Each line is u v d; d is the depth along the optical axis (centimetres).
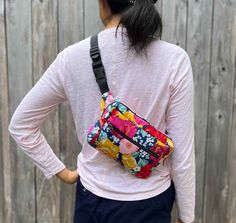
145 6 100
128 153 104
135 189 108
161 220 111
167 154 105
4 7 190
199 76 197
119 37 103
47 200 212
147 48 103
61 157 204
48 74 111
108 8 107
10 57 195
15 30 192
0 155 206
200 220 213
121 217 108
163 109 106
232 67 196
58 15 190
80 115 111
